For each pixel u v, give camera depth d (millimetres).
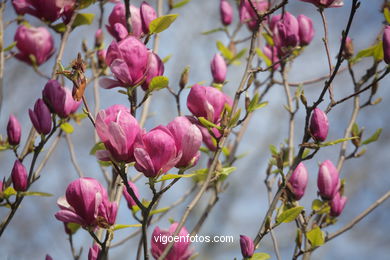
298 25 3156
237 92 2709
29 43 3102
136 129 2510
